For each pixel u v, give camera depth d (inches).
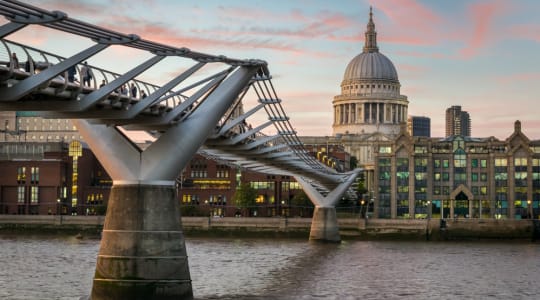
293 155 3941.9
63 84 1610.5
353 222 6791.3
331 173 5329.7
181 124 2126.0
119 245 2094.0
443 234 6648.6
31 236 6786.4
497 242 6422.2
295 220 6806.1
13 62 1437.0
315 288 2947.8
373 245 5787.4
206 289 2847.0
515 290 3029.0
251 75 2213.3
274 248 5241.1
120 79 1721.2
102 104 1808.6
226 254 4613.7
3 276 3248.0
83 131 2105.1
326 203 5959.6
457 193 7864.2
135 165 2094.0
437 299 2736.2
